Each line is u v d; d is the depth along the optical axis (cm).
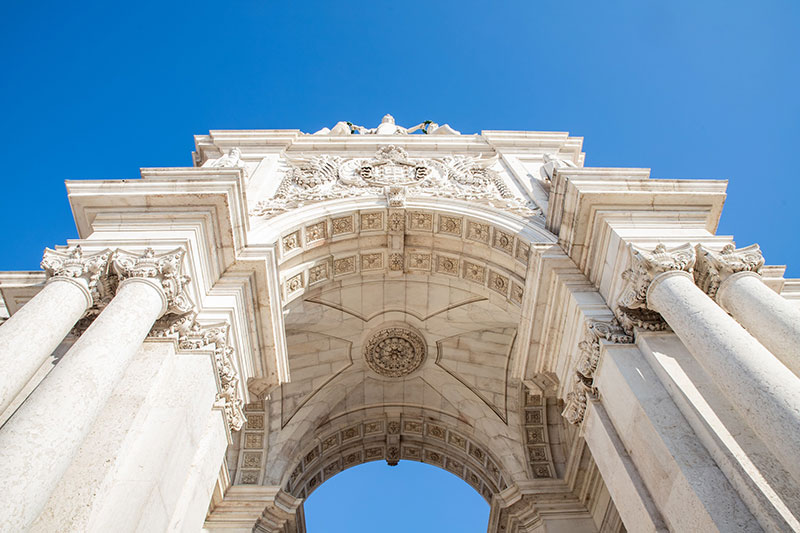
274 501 968
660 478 496
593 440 622
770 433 412
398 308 1102
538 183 1035
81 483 430
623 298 632
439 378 1197
